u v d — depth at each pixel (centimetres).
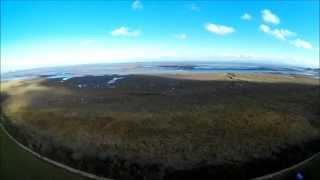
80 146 5556
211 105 7319
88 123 6456
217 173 4581
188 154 4944
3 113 8519
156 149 5134
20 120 7500
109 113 6950
